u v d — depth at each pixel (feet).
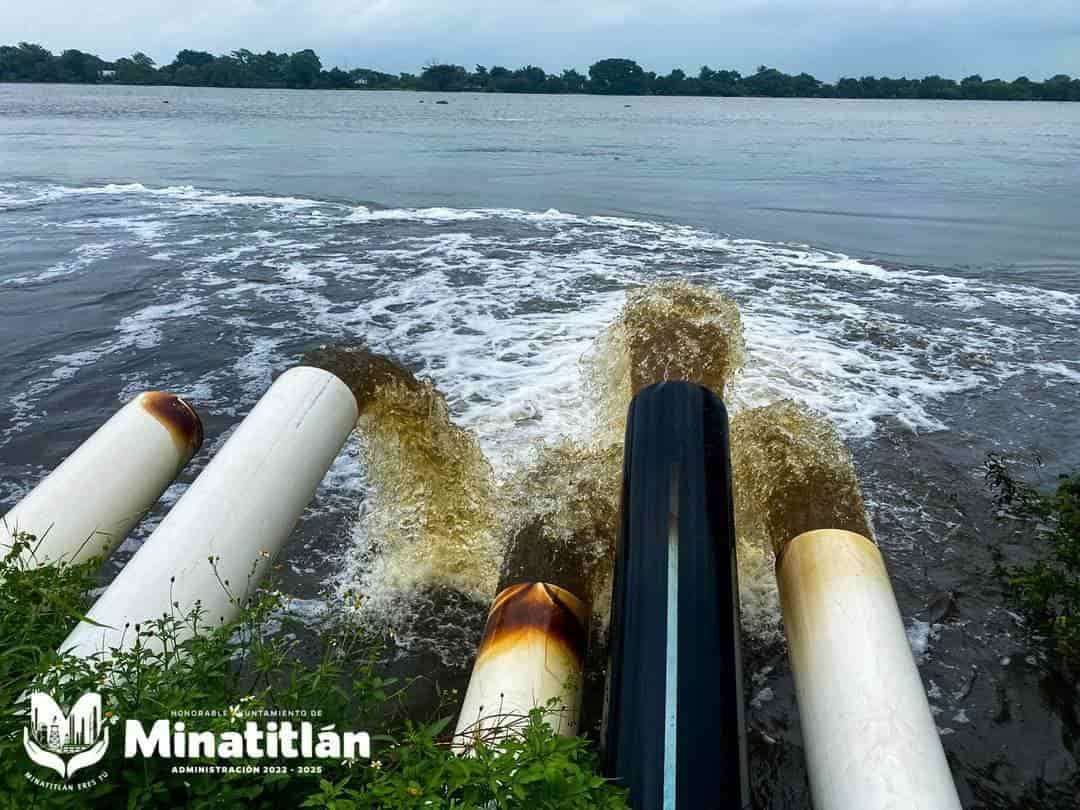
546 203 78.13
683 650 10.93
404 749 9.15
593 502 17.31
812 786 11.54
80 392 31.91
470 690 13.76
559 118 252.21
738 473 18.92
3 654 10.55
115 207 71.05
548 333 38.75
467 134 170.60
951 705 17.43
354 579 21.16
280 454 16.12
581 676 14.75
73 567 13.87
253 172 98.07
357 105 321.32
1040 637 19.36
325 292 45.21
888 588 13.92
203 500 14.90
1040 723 16.96
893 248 59.57
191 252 53.98
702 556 11.95
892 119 273.95
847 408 31.35
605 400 22.25
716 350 20.03
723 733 10.30
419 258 53.01
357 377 18.84
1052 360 36.63
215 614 13.57
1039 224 69.62
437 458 21.25
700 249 57.41
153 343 37.19
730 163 119.24
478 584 20.74
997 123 251.60
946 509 24.64
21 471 26.02
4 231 59.93
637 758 10.09
